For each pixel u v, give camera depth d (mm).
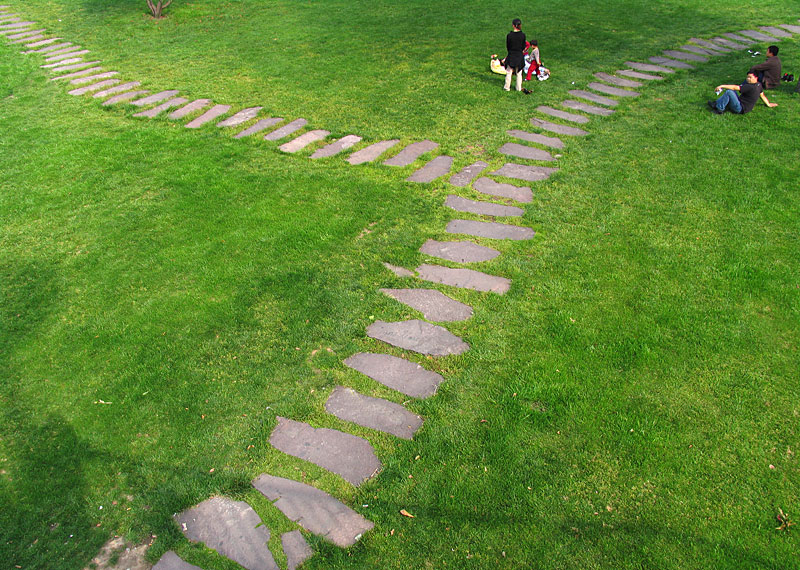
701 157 8547
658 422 4480
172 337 5746
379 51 14117
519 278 6238
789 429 4367
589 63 12805
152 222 7676
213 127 10438
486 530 3828
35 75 13250
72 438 4746
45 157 9539
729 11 16891
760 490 3947
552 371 5020
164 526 4023
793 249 6363
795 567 3479
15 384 5316
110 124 10734
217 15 17812
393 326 5719
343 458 4422
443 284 6246
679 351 5133
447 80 12117
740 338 5223
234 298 6219
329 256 6836
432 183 8281
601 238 6816
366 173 8703
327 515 4012
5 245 7348
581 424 4516
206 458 4500
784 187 7578
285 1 19203
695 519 3801
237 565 3744
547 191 7910
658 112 10234
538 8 17516
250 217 7676
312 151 9469
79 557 3877
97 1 19578
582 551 3664
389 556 3721
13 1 19766
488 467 4250
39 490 4336
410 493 4113
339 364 5312
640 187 7852
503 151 9125
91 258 7020
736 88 9844
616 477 4105
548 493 4035
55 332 5922
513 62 10961
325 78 12500
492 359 5223
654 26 15516
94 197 8352
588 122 9984
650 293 5863
